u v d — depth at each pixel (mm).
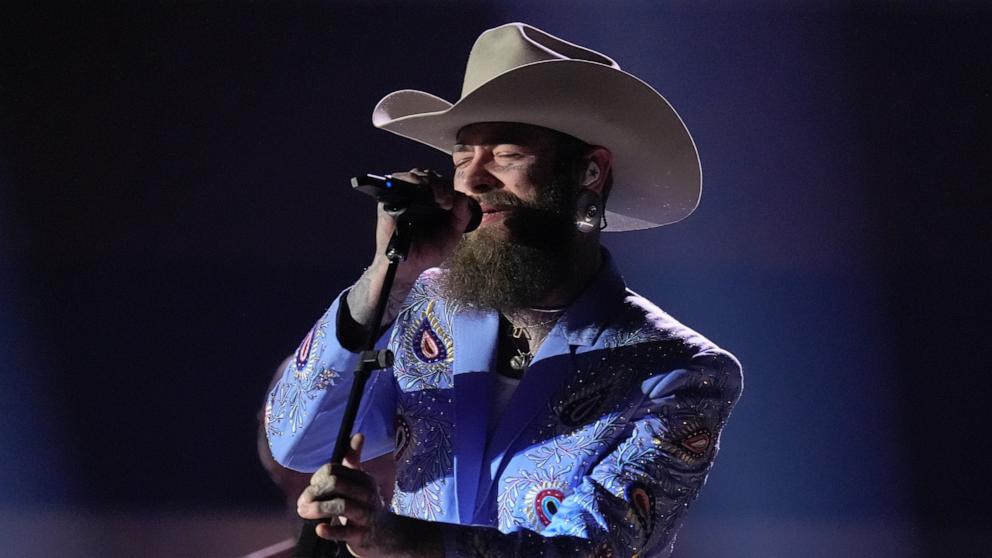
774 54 16547
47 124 17422
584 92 7684
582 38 16641
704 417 7496
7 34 17250
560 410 7559
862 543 17438
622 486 7000
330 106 17047
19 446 17562
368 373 6250
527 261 7664
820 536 17578
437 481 7723
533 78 7551
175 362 17516
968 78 16312
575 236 7938
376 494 6078
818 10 16359
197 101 17266
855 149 16672
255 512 17375
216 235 17422
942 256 16844
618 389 7531
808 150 16750
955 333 17000
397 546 6152
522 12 16547
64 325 17578
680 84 16719
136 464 17531
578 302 7844
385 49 16859
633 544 6887
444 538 6305
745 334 17328
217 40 17156
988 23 16156
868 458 17422
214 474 17484
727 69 16641
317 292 17312
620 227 9406
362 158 17078
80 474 17562
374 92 16953
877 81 16484
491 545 6387
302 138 17141
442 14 16719
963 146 16469
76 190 17500
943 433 17250
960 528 17328
